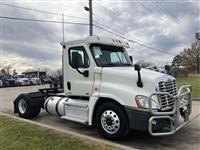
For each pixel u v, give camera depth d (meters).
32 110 8.16
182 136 6.08
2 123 6.98
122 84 5.63
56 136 5.59
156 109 5.20
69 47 6.78
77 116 6.56
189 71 79.50
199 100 12.84
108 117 5.68
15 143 5.14
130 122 5.27
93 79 6.20
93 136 6.13
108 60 6.50
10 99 14.54
